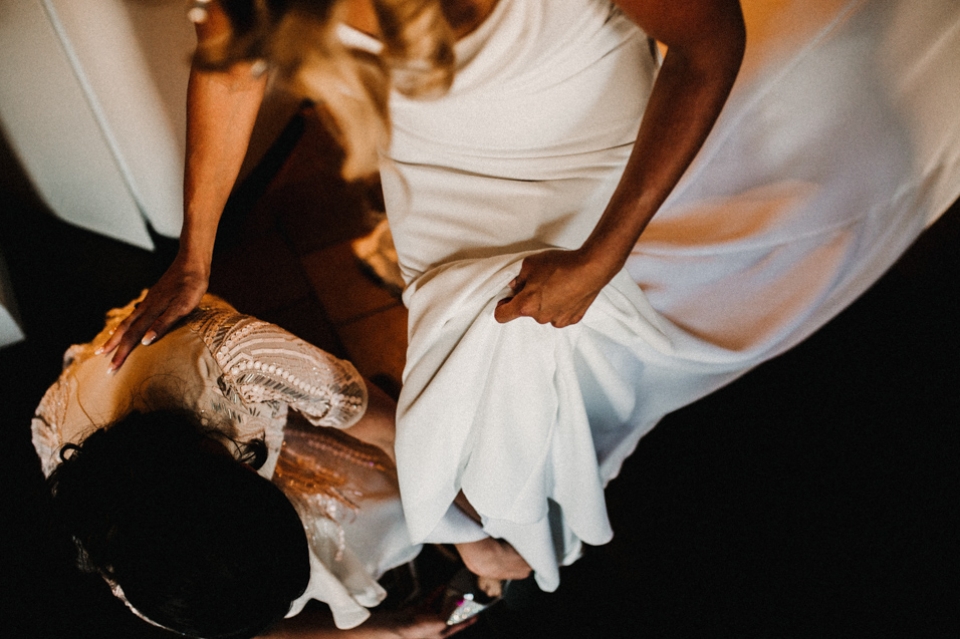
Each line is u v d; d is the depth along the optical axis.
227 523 0.65
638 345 1.07
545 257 0.81
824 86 1.04
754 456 1.38
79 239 1.83
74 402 0.83
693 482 1.37
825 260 1.17
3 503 1.41
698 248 1.16
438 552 1.32
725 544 1.29
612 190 1.02
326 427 1.18
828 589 1.21
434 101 0.89
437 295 0.90
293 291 1.78
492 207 1.00
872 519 1.27
